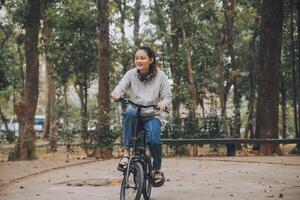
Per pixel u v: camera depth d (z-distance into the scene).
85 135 13.78
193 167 9.78
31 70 13.74
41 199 5.80
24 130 13.40
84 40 21.02
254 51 24.08
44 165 10.30
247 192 6.29
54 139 14.66
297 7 17.72
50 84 30.34
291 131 39.09
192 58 21.16
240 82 26.48
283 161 11.09
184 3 18.80
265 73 15.39
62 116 35.56
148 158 5.16
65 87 25.47
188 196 5.96
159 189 6.56
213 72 22.25
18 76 25.83
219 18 22.25
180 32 20.23
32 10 13.88
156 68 5.11
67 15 20.50
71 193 6.27
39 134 43.47
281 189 6.55
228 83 23.33
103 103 14.11
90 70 21.88
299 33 17.59
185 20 19.47
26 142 13.34
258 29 23.38
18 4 18.78
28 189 6.69
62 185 7.09
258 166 9.93
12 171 9.08
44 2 19.36
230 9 20.64
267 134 15.21
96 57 21.34
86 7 20.56
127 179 4.74
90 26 20.75
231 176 8.16
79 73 22.73
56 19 20.73
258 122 15.75
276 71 15.37
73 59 21.41
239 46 25.84
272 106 15.30
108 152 13.72
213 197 5.87
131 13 25.73
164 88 5.11
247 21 22.33
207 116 15.92
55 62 21.92
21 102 13.44
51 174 8.59
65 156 15.81
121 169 4.92
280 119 37.44
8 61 25.58
